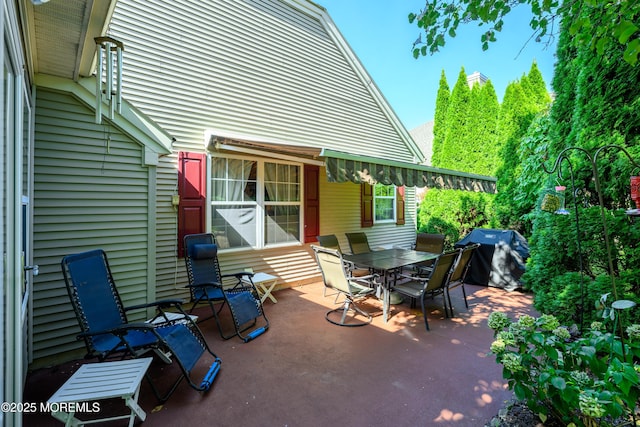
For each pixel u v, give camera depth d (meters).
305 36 7.05
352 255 5.91
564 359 2.40
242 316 4.13
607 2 2.73
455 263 4.82
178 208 5.04
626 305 2.13
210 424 2.49
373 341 3.98
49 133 3.44
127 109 3.88
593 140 3.66
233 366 3.36
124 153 3.88
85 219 3.63
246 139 5.09
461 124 10.38
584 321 3.47
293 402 2.76
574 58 4.21
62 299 3.50
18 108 2.09
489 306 5.42
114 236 3.81
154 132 4.07
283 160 6.41
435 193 10.15
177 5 5.18
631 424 2.22
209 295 4.46
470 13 3.20
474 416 2.57
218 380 3.10
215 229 5.47
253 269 5.98
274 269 6.32
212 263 4.92
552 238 3.91
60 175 3.49
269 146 5.50
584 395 1.87
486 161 9.95
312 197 6.95
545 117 7.90
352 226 7.98
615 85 3.49
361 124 8.28
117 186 3.84
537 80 10.38
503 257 6.53
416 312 5.11
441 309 5.26
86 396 2.20
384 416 2.57
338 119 7.72
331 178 4.36
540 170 7.68
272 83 6.41
